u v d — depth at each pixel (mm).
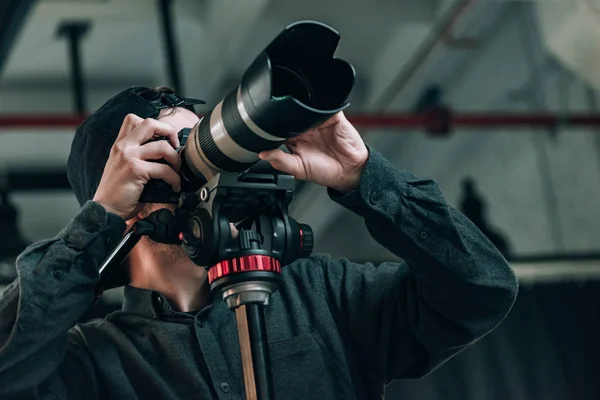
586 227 6078
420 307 1708
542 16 5242
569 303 5219
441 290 1658
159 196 1553
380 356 1737
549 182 6383
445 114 5426
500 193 6953
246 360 1369
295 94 1367
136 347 1679
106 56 6109
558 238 6379
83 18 5633
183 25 5891
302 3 5602
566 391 5109
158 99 1811
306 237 1473
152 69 6324
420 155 7254
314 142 1552
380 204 1600
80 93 5641
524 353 5188
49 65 6129
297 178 1544
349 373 1702
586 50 5016
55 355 1562
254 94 1314
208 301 1766
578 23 4938
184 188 1527
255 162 1426
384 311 1745
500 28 6023
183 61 6145
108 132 1792
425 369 1774
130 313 1728
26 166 6941
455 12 5754
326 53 1338
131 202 1558
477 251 1674
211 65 6059
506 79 6188
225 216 1430
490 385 5160
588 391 5129
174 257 1731
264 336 1381
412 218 1616
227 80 6215
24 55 5973
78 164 1851
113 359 1666
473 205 5562
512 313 5227
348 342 1748
